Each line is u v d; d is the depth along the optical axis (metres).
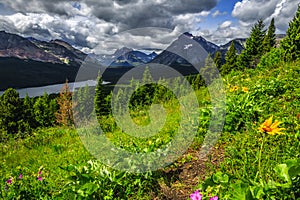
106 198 3.93
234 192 2.76
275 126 3.25
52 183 5.36
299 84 8.55
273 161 3.91
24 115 41.69
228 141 5.72
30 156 9.87
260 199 2.80
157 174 4.72
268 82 9.07
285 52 18.78
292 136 4.73
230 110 6.59
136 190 4.47
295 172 2.79
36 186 4.93
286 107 6.61
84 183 3.98
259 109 6.41
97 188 3.81
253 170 3.80
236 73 15.65
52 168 7.02
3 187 4.85
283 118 5.60
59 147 9.94
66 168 4.25
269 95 8.14
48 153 9.80
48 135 13.02
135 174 4.51
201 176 4.54
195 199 3.14
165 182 4.57
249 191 2.71
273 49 19.12
